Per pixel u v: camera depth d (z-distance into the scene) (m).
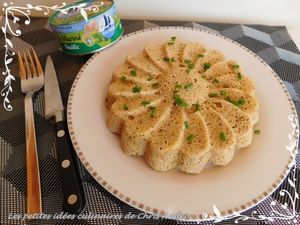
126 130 0.23
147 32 0.32
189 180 0.22
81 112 0.25
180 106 0.24
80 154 0.23
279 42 0.34
